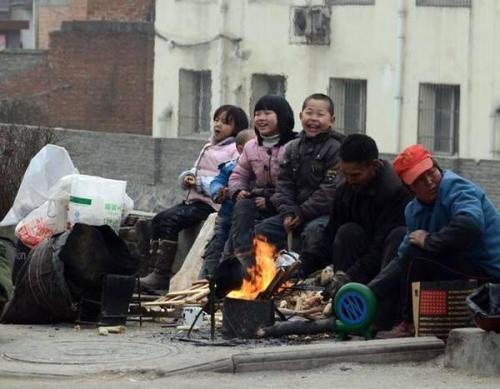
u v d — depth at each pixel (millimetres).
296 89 67312
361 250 20594
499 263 19297
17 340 20344
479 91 59938
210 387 17125
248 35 69438
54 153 29781
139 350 19391
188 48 72625
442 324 18938
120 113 82062
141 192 51062
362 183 20516
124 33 81625
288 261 20891
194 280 25156
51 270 21781
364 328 19250
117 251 22141
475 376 17672
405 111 62656
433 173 19266
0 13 111438
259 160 24469
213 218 25766
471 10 60031
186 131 73500
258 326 19828
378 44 63500
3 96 83562
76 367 18297
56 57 83125
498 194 47719
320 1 65938
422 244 19078
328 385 17188
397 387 17047
